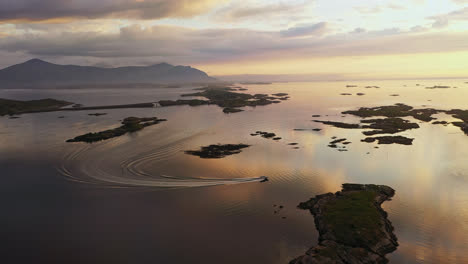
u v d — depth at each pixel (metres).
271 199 74.94
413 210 67.62
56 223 65.81
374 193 73.31
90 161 107.06
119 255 54.25
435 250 53.06
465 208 68.25
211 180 88.31
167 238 59.25
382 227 57.72
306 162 102.94
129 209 71.56
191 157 110.62
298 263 48.34
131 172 96.06
